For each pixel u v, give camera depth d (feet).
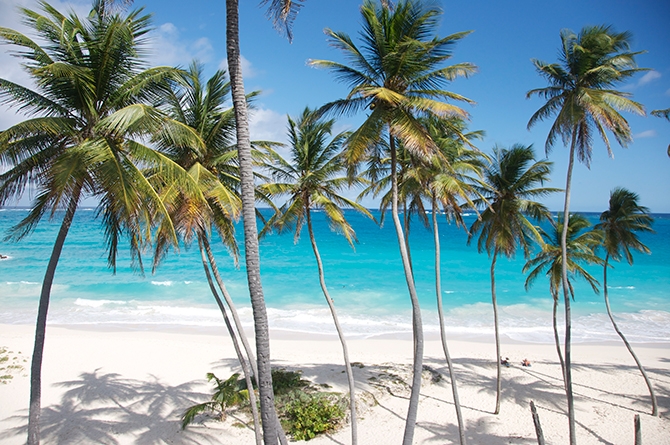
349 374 39.78
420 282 126.93
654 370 62.08
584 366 63.87
